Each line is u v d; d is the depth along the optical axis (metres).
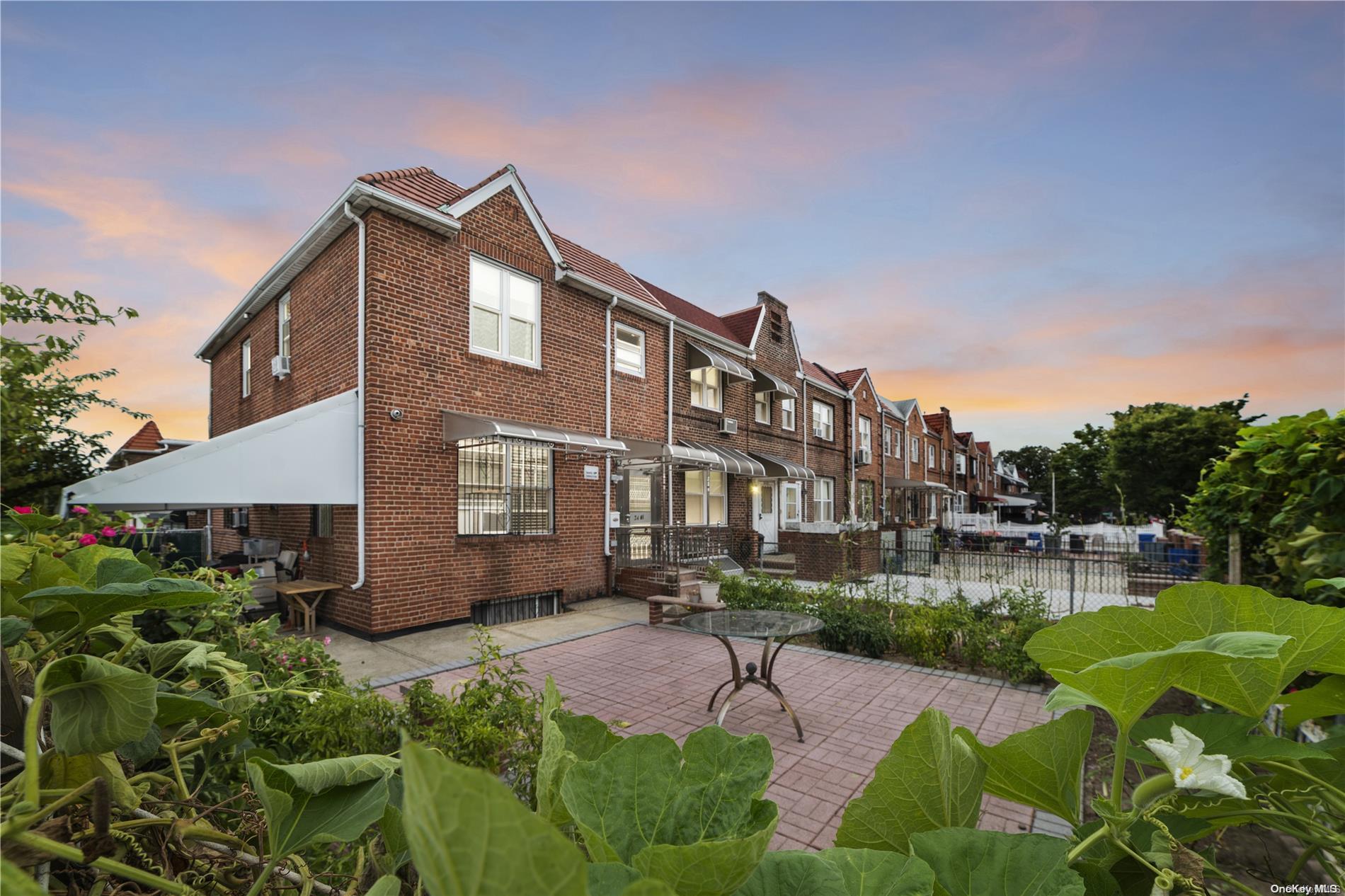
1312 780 0.72
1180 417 28.67
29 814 0.58
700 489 15.52
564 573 11.23
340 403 8.61
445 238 9.65
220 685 1.48
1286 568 3.36
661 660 7.68
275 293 11.59
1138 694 0.68
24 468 5.83
